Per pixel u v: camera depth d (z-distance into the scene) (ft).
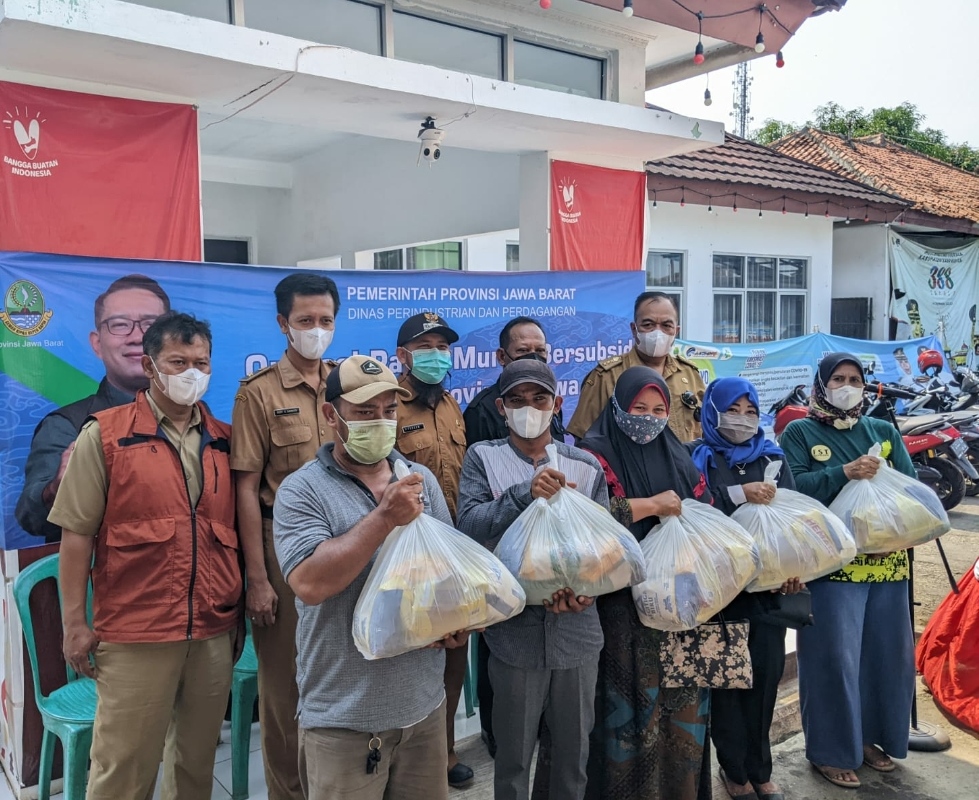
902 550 10.35
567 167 15.98
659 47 17.26
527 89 12.98
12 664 9.56
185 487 7.89
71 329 9.64
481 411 10.81
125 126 10.87
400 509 6.04
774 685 9.45
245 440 8.50
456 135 14.51
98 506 7.58
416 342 10.06
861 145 49.88
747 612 8.91
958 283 39.65
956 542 21.27
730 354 23.17
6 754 10.14
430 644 6.44
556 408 8.34
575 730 7.77
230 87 11.10
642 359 12.14
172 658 7.73
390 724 6.40
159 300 10.28
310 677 6.54
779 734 11.73
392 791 6.88
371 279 12.22
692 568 8.00
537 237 15.97
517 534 7.41
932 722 12.29
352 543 6.04
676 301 29.45
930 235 41.11
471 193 17.81
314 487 6.58
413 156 19.44
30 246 10.13
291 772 8.91
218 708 8.16
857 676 10.26
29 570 9.19
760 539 8.75
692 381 12.76
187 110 11.44
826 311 33.96
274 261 25.79
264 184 24.59
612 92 16.62
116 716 7.57
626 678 8.30
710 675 8.25
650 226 27.99
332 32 12.91
